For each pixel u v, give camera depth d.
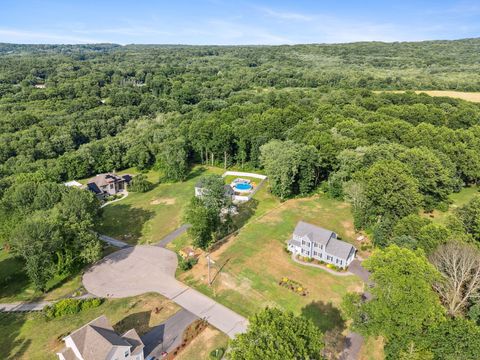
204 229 55.16
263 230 65.88
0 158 102.75
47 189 61.44
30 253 48.31
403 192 59.22
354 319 36.31
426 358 32.22
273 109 122.81
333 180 79.19
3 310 46.47
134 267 56.06
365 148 79.06
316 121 108.69
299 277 51.41
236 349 29.16
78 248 54.19
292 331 28.25
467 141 91.44
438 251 42.78
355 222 63.97
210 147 106.12
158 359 36.84
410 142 90.44
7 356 38.03
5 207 59.78
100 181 91.56
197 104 161.50
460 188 83.44
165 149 105.12
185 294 48.53
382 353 37.91
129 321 43.03
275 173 78.88
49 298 48.78
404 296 33.38
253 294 47.88
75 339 34.03
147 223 73.00
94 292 49.56
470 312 38.03
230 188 78.44
